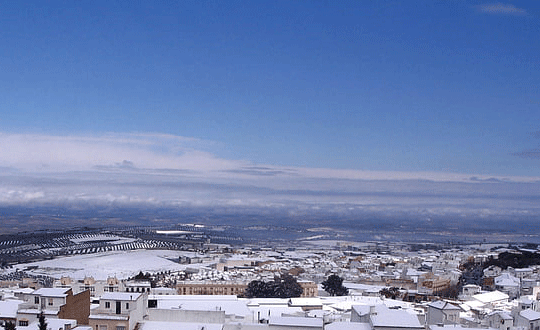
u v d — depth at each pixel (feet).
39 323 414.41
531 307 640.99
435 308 577.02
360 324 461.37
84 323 488.02
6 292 633.61
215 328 469.16
